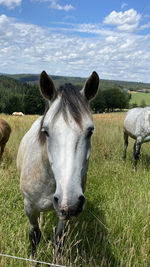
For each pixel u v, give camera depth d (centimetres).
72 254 238
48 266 229
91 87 187
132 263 234
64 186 146
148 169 562
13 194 360
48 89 183
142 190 406
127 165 577
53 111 167
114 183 432
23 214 316
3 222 277
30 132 276
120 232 270
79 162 156
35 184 205
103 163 537
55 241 223
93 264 226
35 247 236
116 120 1512
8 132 609
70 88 179
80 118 160
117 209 312
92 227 295
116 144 788
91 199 376
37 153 209
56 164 156
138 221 293
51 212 334
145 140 582
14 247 226
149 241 259
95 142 696
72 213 145
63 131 156
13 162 515
